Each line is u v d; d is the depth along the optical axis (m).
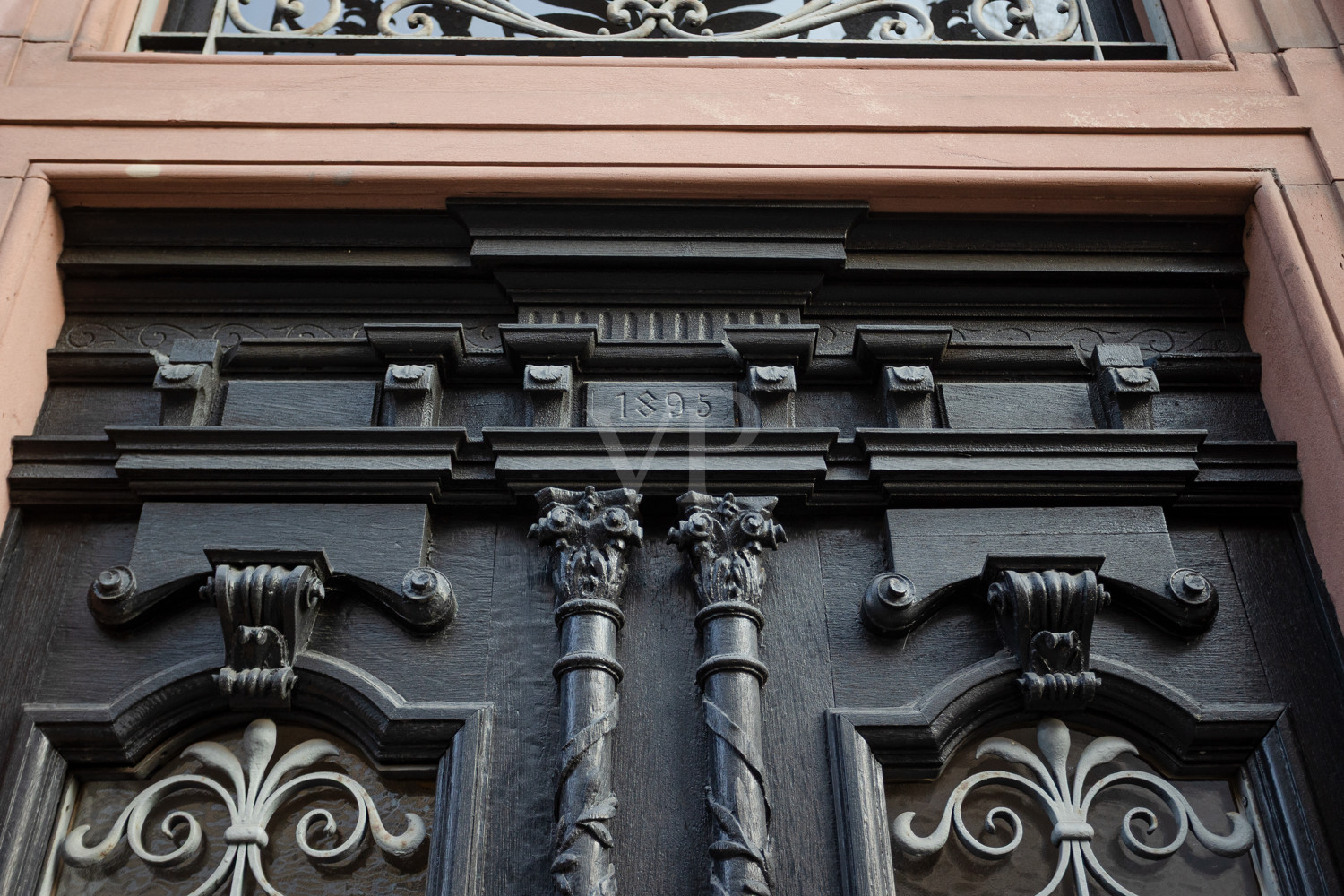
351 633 2.06
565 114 2.48
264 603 1.97
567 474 2.14
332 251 2.45
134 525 2.19
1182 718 2.02
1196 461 2.24
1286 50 2.65
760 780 1.85
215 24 2.81
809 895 1.83
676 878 1.82
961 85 2.58
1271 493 2.24
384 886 1.90
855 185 2.41
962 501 2.19
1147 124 2.51
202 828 1.95
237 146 2.41
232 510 2.14
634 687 2.00
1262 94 2.58
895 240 2.48
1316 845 1.90
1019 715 2.05
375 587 2.06
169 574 2.07
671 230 2.41
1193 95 2.57
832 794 1.92
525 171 2.39
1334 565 2.11
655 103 2.51
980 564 2.12
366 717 1.97
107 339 2.40
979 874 1.94
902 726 1.97
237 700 1.98
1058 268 2.47
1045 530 2.17
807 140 2.47
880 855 1.85
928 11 3.05
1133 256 2.49
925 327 2.31
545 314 2.39
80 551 2.16
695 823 1.87
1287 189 2.43
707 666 1.95
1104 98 2.56
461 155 2.41
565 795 1.83
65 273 2.43
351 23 2.96
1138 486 2.20
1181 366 2.38
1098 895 1.93
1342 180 2.43
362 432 2.15
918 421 2.26
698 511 2.09
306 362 2.31
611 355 2.31
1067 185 2.42
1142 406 2.29
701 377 2.32
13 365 2.22
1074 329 2.47
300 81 2.53
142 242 2.44
